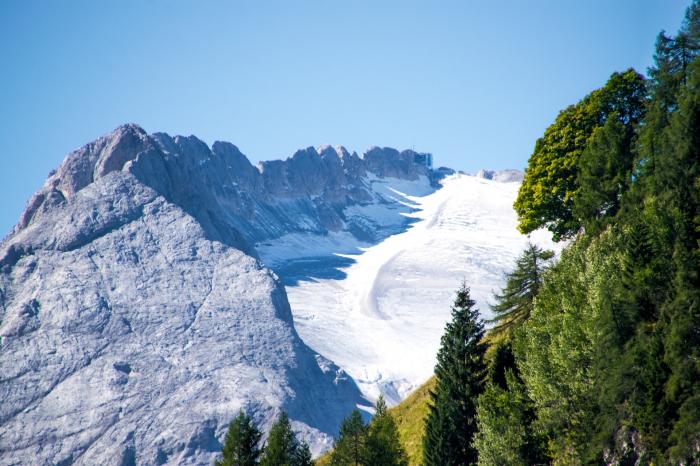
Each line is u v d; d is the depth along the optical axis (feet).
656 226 172.24
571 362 167.94
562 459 167.22
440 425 194.29
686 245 167.32
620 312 163.53
